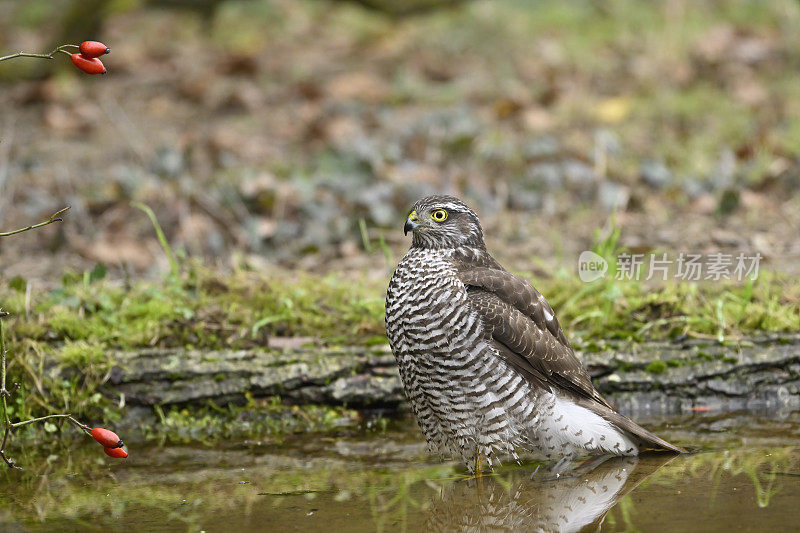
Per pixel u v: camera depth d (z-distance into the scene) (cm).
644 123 1842
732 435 843
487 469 796
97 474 789
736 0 2650
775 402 941
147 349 942
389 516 670
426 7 2364
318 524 652
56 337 954
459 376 773
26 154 1770
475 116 1906
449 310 768
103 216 1455
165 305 999
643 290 1063
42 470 805
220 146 1795
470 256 829
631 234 1362
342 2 2367
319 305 1055
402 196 1490
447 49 2506
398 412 955
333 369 934
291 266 1316
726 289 1065
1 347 723
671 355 946
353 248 1353
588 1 2778
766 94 1955
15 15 2947
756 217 1414
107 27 2759
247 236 1392
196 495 724
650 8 2656
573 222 1448
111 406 919
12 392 896
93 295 1030
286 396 934
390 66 2388
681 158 1647
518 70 2272
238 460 825
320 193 1503
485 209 1498
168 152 1622
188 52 2644
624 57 2289
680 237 1328
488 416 778
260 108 2114
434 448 815
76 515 683
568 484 741
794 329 975
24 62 2344
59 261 1315
